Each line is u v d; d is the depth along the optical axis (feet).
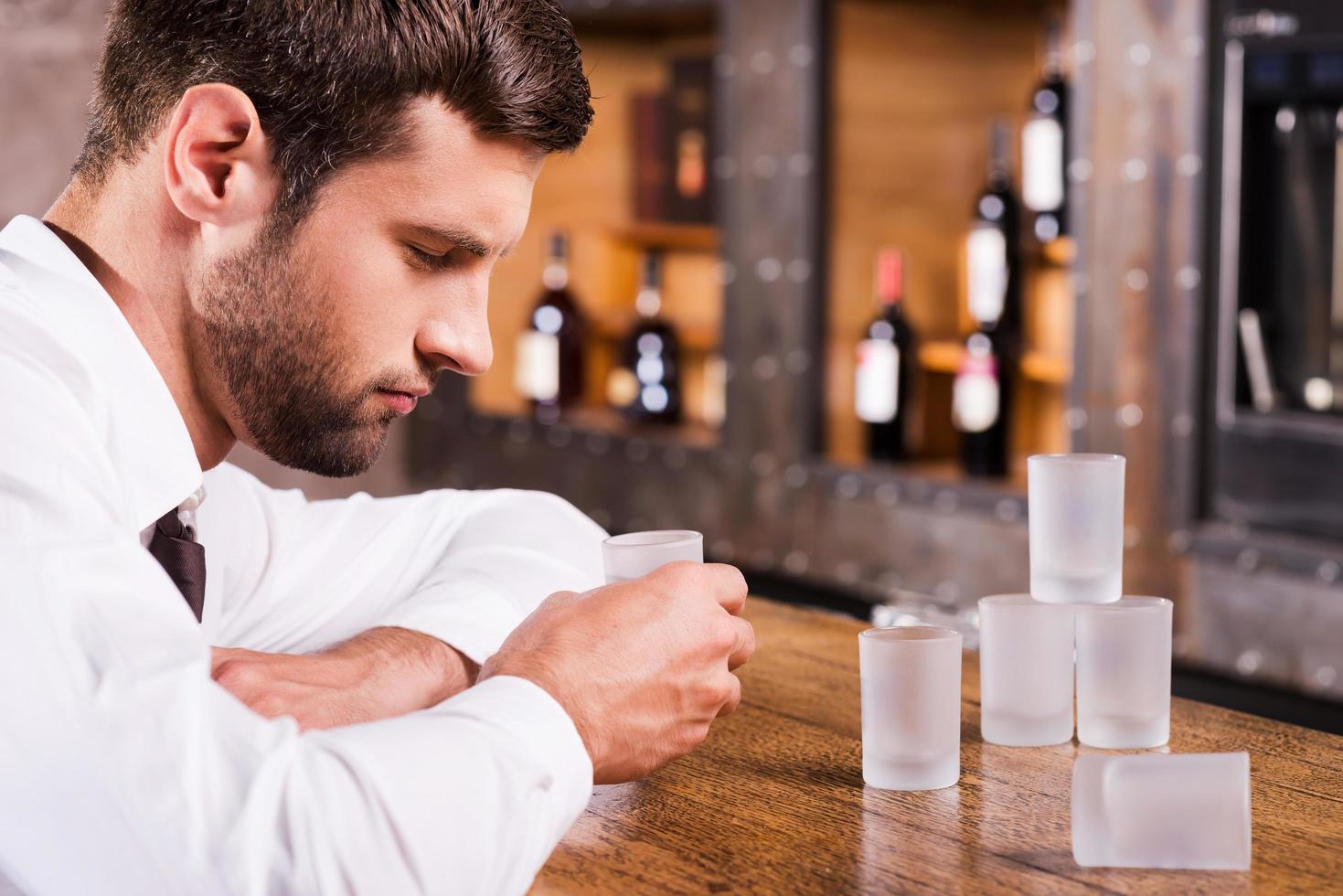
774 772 2.80
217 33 2.49
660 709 2.48
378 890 1.99
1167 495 7.82
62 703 2.01
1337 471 7.15
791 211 9.43
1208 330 7.61
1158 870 2.29
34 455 2.18
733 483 9.98
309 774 2.01
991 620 2.95
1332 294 7.24
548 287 11.51
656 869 2.35
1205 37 7.39
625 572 2.86
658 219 10.84
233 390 2.74
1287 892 2.20
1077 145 7.94
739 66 9.59
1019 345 9.37
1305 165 7.21
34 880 2.09
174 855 1.97
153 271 2.67
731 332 9.86
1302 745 2.91
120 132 2.63
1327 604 7.23
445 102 2.50
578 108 2.69
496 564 3.35
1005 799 2.64
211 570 3.33
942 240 9.92
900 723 2.68
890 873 2.30
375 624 3.42
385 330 2.66
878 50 9.46
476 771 2.12
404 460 12.13
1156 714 2.90
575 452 10.99
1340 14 6.87
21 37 10.20
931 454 9.85
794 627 3.85
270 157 2.53
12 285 2.60
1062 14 9.41
